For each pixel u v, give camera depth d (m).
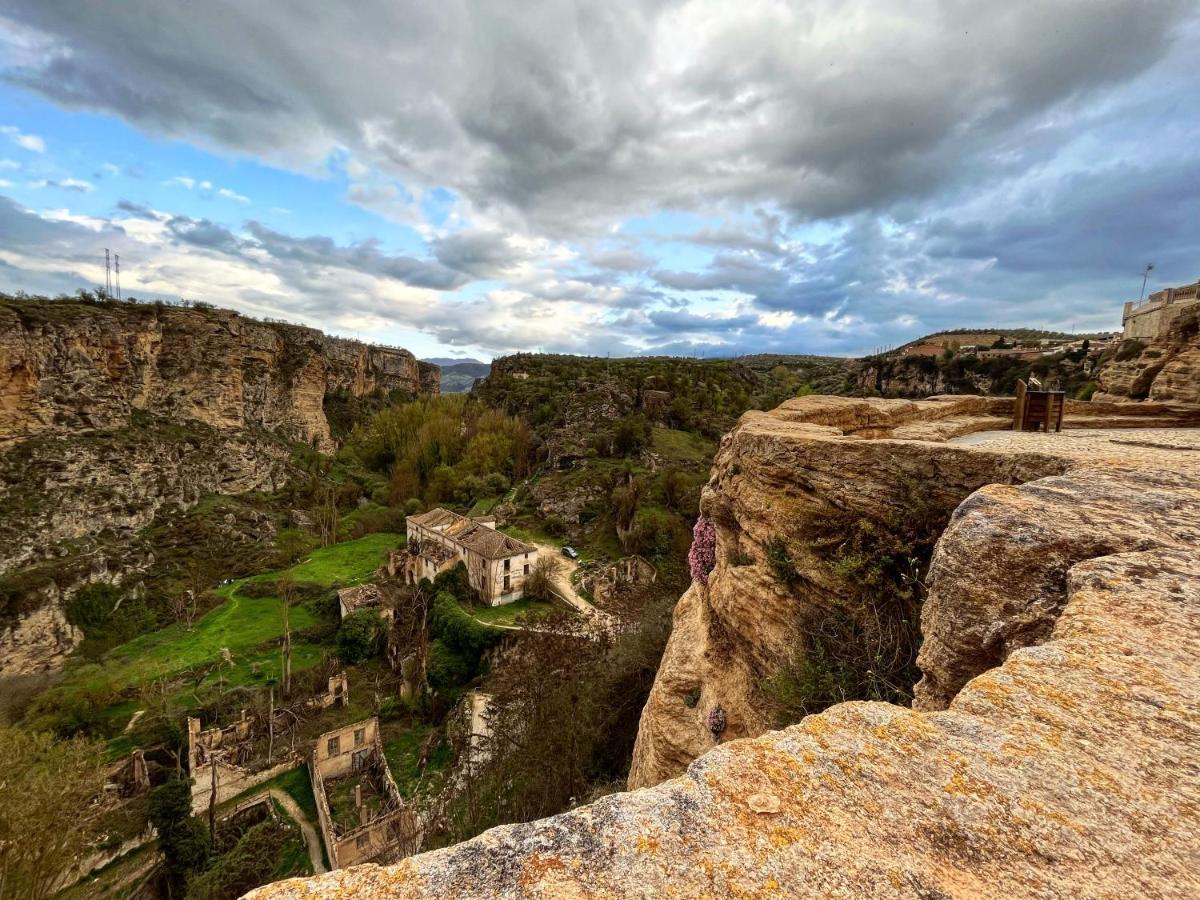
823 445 6.75
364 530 70.69
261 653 41.47
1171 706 2.35
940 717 2.54
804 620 6.64
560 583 45.47
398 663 39.38
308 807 26.28
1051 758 2.20
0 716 34.00
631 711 19.80
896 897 1.70
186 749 29.20
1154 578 3.18
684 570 36.81
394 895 1.81
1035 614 3.46
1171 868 1.72
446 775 24.58
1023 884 1.73
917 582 5.64
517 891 1.80
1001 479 5.41
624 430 70.75
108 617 46.91
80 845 17.80
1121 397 26.16
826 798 2.13
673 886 1.80
